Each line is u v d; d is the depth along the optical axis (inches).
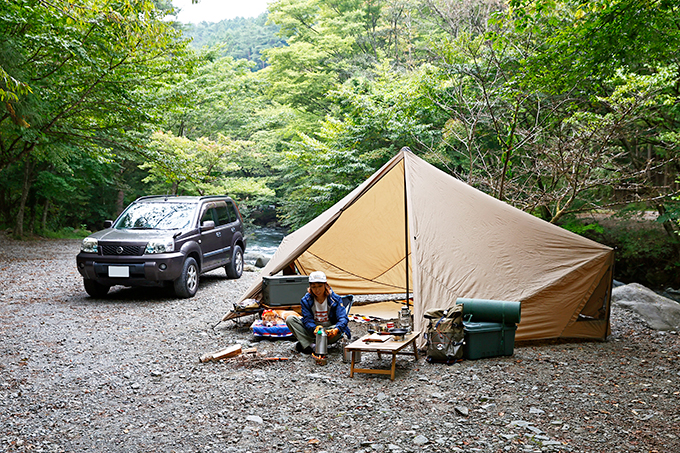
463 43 532.7
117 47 514.9
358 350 211.0
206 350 254.5
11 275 489.1
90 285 381.1
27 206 1088.2
